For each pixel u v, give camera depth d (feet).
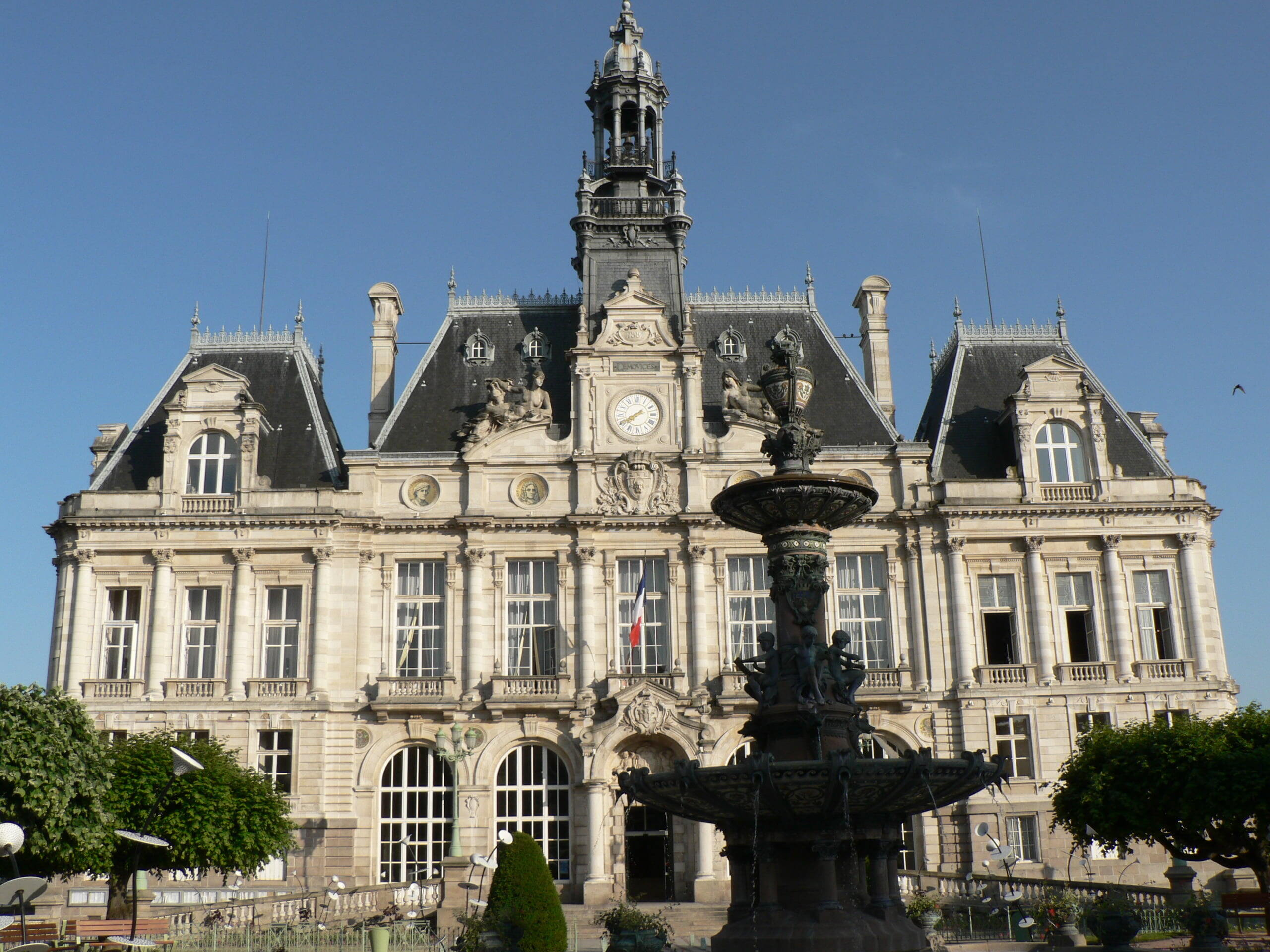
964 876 167.32
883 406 214.28
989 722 187.11
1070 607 194.39
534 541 192.95
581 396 197.16
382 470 195.42
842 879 90.27
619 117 223.30
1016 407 198.70
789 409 105.09
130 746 144.56
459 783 183.11
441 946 129.18
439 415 203.92
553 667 190.08
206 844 139.44
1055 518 194.39
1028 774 186.39
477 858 152.66
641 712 181.06
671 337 199.00
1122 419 206.18
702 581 190.70
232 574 189.98
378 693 185.06
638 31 232.53
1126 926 105.81
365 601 190.80
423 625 192.44
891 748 188.55
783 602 100.01
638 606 185.37
